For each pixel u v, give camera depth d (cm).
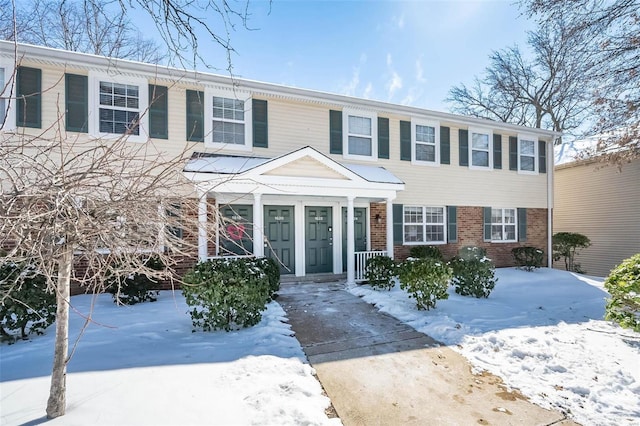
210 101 855
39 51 701
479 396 328
